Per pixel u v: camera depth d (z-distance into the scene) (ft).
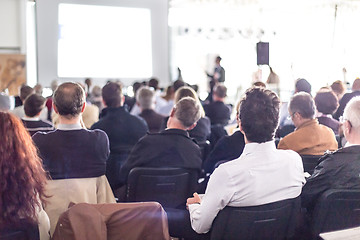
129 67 32.19
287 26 33.76
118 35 31.63
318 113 9.84
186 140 8.25
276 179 5.26
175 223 7.11
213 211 5.24
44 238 4.89
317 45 30.07
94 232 4.00
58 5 29.91
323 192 5.91
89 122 14.47
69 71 30.78
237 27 39.86
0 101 11.70
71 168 6.71
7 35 35.01
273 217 5.33
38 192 4.51
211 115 16.65
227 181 5.14
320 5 30.19
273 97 5.30
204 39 39.81
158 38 32.60
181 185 8.18
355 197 5.74
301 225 6.25
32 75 35.68
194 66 39.93
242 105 5.35
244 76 39.78
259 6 37.83
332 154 5.98
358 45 27.22
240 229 5.28
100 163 6.96
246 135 5.35
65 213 4.11
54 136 6.65
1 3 34.55
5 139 4.24
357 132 5.98
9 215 4.10
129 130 10.82
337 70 27.37
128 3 31.55
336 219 5.83
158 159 8.12
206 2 38.93
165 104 19.85
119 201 9.41
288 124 11.64
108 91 10.77
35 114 10.69
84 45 30.91
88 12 30.71
